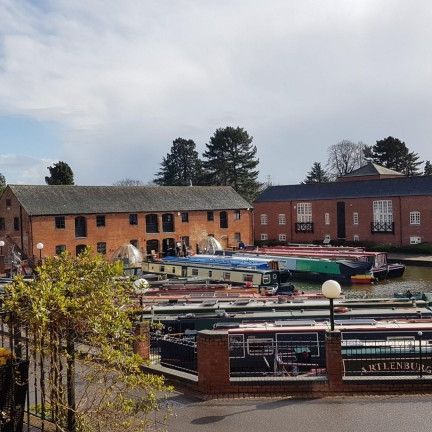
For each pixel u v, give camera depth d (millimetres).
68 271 8039
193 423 10469
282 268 36750
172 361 15305
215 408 11281
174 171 107375
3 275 37219
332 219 60219
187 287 29703
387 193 55938
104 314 7730
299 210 63281
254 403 11555
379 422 10352
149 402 8477
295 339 16422
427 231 52781
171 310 20875
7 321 8938
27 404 8766
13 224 45406
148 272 41156
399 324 17219
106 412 8578
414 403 11320
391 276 40844
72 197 47312
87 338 8023
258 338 16438
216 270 36406
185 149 107500
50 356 8141
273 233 65312
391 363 15305
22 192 45219
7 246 45844
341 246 55344
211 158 92000
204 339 12078
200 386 12086
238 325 17516
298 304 21781
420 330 16484
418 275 41781
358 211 58094
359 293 34406
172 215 52156
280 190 66812
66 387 8820
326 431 9992
